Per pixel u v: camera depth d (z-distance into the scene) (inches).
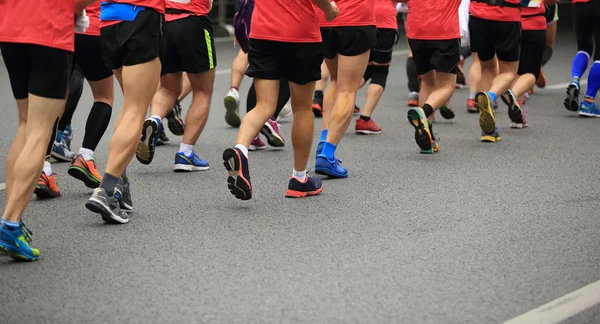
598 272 393.7
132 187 570.9
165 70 619.8
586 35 895.1
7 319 339.9
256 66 510.6
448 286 374.3
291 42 503.2
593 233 458.0
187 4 607.2
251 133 502.3
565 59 1429.6
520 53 828.6
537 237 450.6
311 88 522.0
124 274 392.8
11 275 391.9
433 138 695.1
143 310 348.2
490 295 363.3
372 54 789.2
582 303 354.0
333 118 593.6
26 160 403.9
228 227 471.8
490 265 403.2
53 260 413.7
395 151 705.0
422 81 721.0
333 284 377.1
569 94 885.8
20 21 402.0
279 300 358.3
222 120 874.1
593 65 874.1
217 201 533.3
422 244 437.7
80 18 432.1
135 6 458.6
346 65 591.8
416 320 336.2
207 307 350.9
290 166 645.3
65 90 416.2
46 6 402.6
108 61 479.5
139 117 470.3
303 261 410.3
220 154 695.7
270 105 513.0
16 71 417.7
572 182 585.0
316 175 613.0
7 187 439.2
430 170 626.8
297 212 505.0
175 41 606.2
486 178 597.6
